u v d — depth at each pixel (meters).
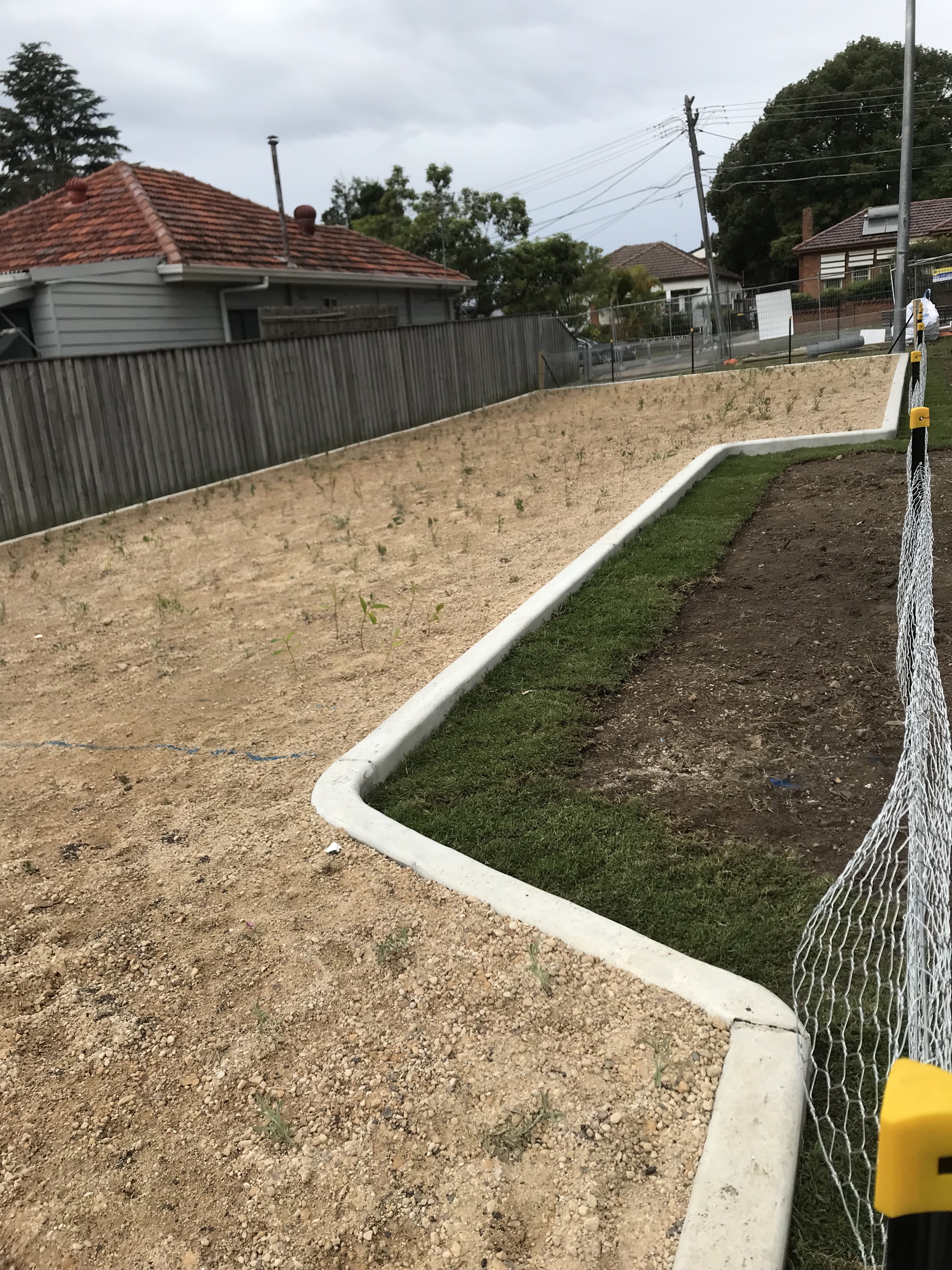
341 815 3.66
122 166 17.69
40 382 9.95
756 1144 2.13
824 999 2.61
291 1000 2.81
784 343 28.67
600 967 2.76
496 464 11.44
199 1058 2.64
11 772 4.42
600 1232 2.03
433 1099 2.42
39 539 9.69
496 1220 2.09
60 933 3.21
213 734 4.61
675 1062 2.41
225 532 9.20
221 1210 2.20
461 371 17.42
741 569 6.27
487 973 2.81
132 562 8.30
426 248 35.03
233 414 12.34
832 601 5.51
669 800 3.69
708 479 8.80
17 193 48.75
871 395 13.15
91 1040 2.73
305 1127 2.39
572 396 18.48
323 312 16.42
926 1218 0.96
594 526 7.63
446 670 4.82
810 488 8.13
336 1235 2.11
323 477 11.85
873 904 3.00
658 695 4.59
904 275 21.91
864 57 60.75
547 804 3.72
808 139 61.03
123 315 14.56
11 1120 2.50
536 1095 2.39
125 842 3.73
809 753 3.95
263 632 6.02
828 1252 1.95
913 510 5.04
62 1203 2.26
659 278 59.12
